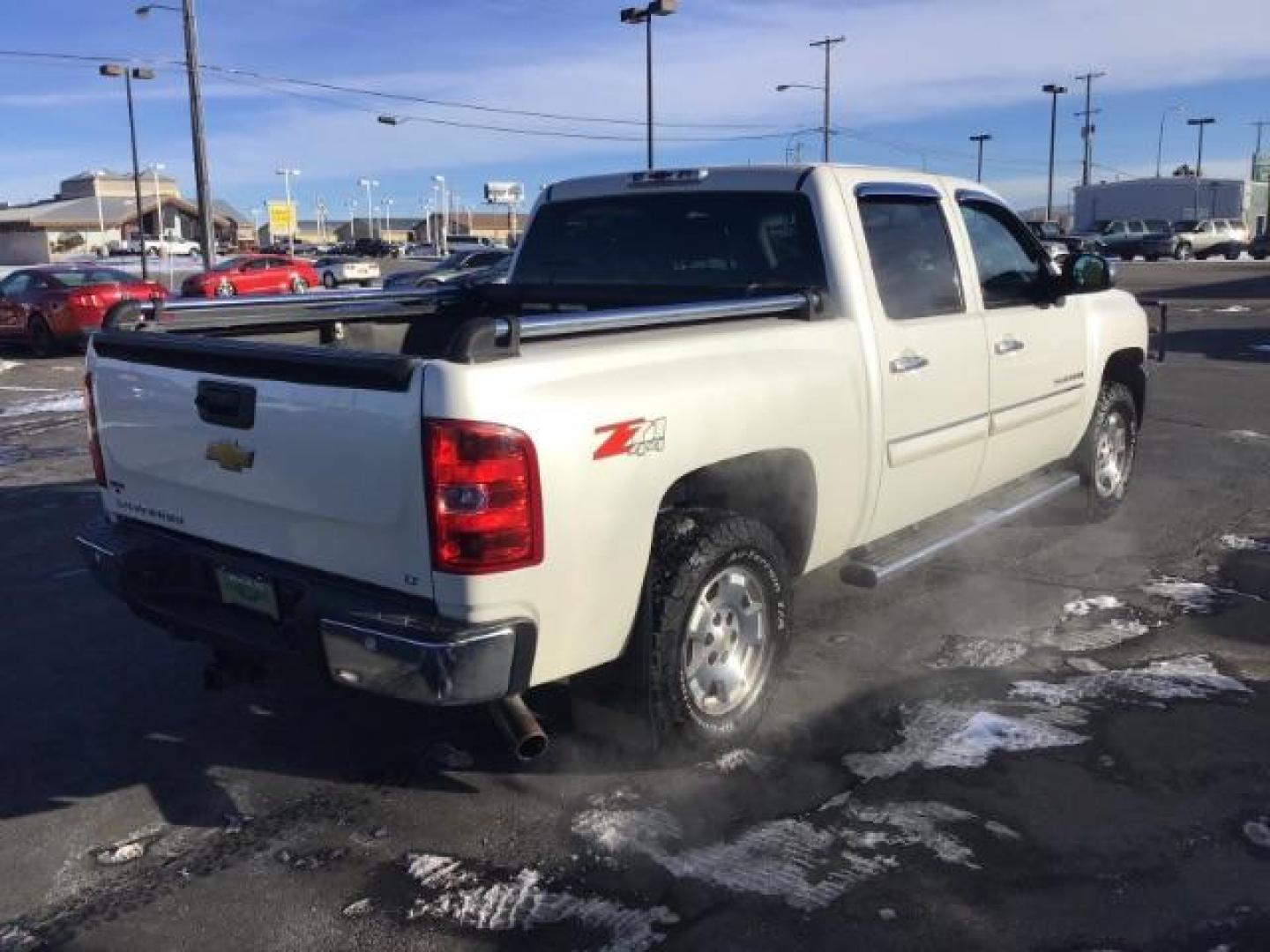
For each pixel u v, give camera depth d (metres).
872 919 3.22
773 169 4.80
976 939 3.13
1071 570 6.21
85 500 8.40
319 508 3.46
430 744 4.34
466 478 3.13
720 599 3.99
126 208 82.38
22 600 6.09
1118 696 4.60
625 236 5.35
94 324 19.19
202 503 3.89
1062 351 6.05
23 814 3.89
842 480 4.45
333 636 3.37
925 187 5.18
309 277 34.06
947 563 6.36
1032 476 6.37
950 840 3.59
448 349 3.20
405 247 94.69
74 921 3.30
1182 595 5.79
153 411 3.97
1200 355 15.91
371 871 3.51
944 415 5.03
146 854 3.64
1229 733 4.28
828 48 45.41
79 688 4.92
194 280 30.31
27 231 75.44
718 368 3.84
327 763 4.21
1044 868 3.44
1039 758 4.10
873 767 4.05
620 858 3.54
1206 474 8.48
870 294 4.63
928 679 4.80
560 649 3.46
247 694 4.83
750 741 4.21
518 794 3.94
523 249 5.79
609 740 3.99
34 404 13.66
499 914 3.29
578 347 3.47
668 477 3.64
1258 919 3.19
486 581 3.19
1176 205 66.25
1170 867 3.44
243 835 3.74
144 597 4.10
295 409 3.46
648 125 32.44
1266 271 39.22
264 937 3.21
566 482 3.31
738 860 3.51
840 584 6.00
